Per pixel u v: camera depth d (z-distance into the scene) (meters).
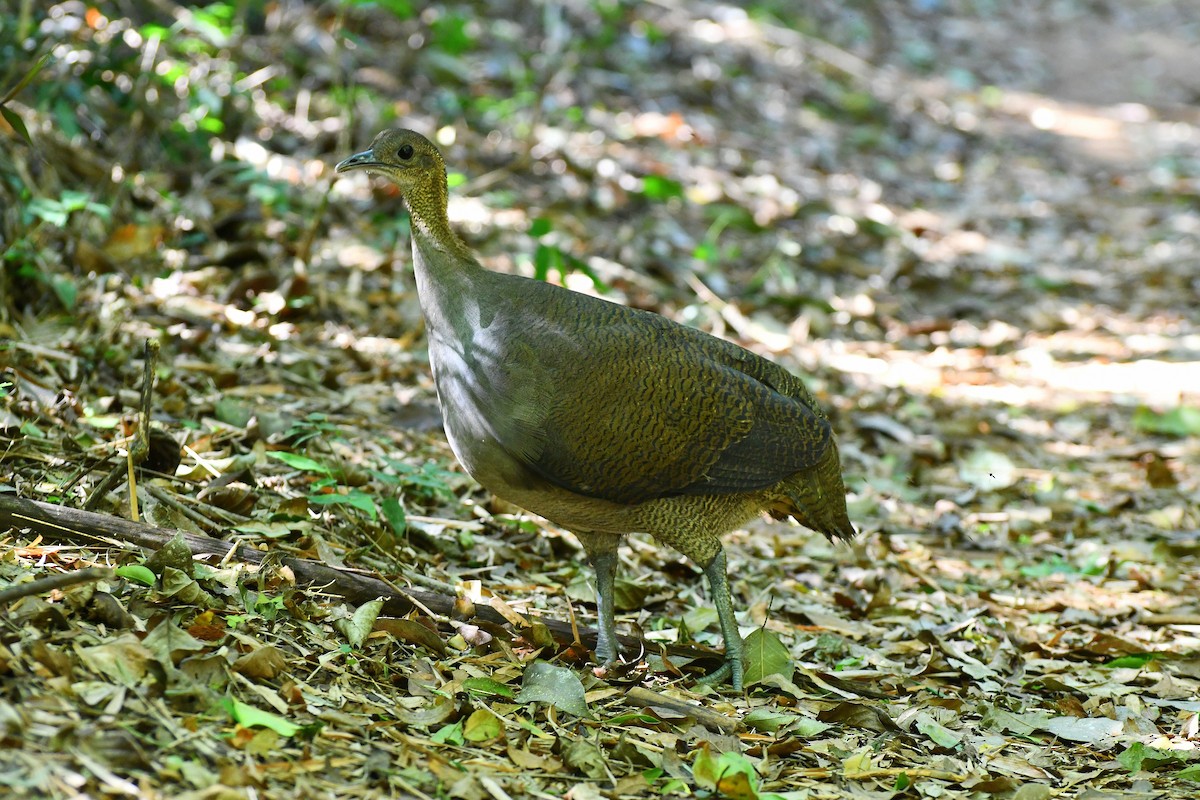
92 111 13.91
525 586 8.88
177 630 6.34
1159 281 19.81
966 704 8.13
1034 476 13.02
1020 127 28.41
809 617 9.27
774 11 29.56
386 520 8.84
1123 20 37.12
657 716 7.16
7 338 10.09
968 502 12.27
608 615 7.94
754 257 17.81
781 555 10.60
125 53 14.47
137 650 6.12
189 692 6.04
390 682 6.98
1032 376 15.99
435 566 8.74
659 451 7.52
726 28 27.33
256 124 15.86
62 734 5.46
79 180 13.05
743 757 6.79
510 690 7.15
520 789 6.17
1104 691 8.48
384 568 8.17
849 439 13.39
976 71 31.50
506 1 23.70
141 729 5.76
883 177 23.17
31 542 7.11
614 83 22.39
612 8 24.34
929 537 11.43
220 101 14.70
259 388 10.73
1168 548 11.23
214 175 13.87
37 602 6.31
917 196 22.77
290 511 8.39
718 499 7.89
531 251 15.27
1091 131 29.05
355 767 6.00
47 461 8.19
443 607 7.79
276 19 17.84
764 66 26.08
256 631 6.84
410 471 9.02
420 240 7.54
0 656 5.76
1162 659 9.05
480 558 9.11
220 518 8.07
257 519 8.26
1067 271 20.20
